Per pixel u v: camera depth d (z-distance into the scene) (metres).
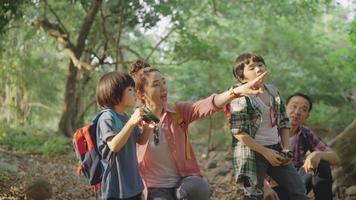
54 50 19.11
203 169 11.61
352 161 6.99
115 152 3.78
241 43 20.50
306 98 5.36
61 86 21.67
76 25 17.23
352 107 16.06
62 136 15.49
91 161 3.90
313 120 15.10
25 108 16.38
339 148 7.09
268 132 4.55
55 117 22.97
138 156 4.13
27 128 15.73
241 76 4.63
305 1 15.66
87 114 18.89
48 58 19.30
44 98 19.52
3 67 15.53
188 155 4.12
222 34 20.94
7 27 13.42
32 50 17.14
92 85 17.98
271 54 18.83
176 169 4.11
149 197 4.04
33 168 10.32
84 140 3.94
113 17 15.05
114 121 3.89
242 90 3.89
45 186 6.18
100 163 3.89
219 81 18.33
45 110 20.31
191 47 16.08
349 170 6.98
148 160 4.09
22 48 15.83
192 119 4.12
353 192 6.61
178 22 15.84
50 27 15.19
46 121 21.14
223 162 12.55
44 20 15.19
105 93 3.98
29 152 12.44
